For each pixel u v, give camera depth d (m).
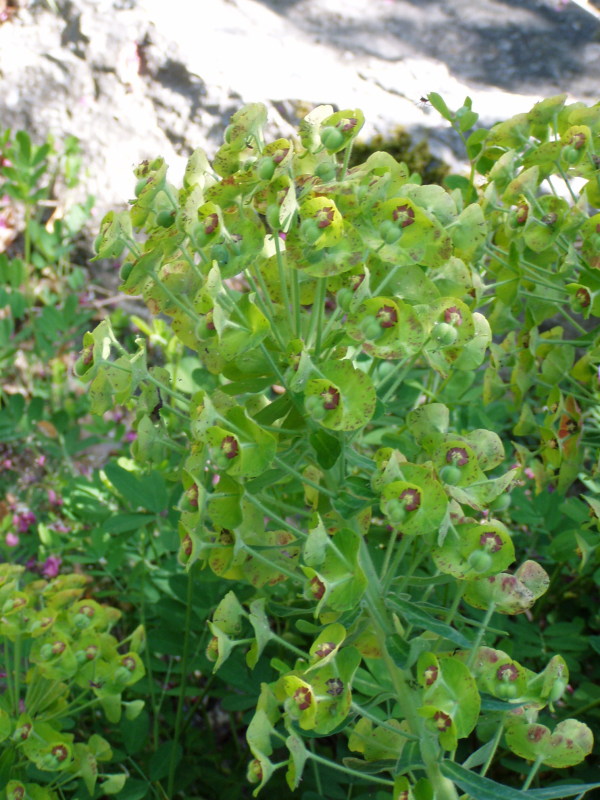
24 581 0.50
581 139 0.35
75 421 0.62
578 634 0.40
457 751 0.38
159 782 0.39
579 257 0.35
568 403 0.36
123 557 0.45
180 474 0.31
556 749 0.28
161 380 0.30
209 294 0.25
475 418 0.44
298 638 0.41
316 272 0.26
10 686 0.35
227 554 0.28
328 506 0.29
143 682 0.42
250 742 0.26
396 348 0.25
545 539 0.47
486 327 0.29
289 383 0.26
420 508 0.25
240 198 0.27
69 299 0.61
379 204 0.26
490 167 0.40
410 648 0.26
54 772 0.35
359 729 0.30
